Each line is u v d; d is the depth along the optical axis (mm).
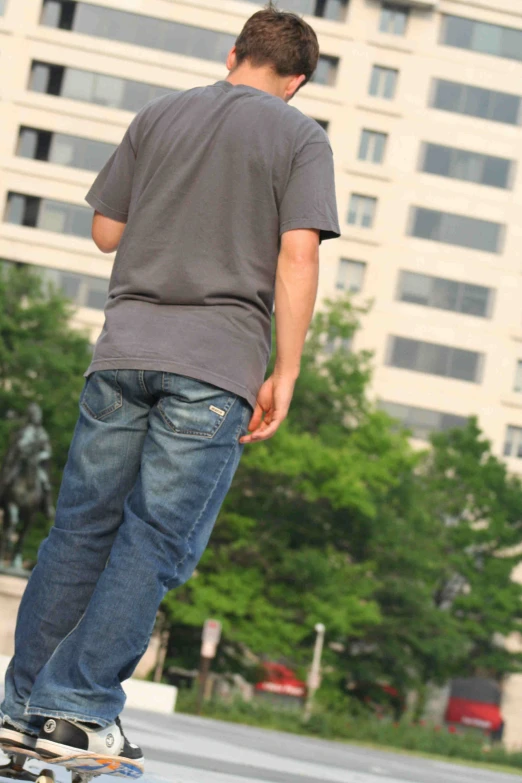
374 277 71750
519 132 74188
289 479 47188
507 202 73625
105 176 3920
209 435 3463
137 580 3389
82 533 3572
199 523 3539
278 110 3684
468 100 74062
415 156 73125
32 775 3566
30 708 3387
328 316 53875
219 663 50156
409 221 72562
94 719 3361
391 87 73688
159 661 49500
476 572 58781
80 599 3570
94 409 3580
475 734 48625
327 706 47031
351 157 72438
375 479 48281
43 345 52250
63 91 70375
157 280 3566
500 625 57594
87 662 3375
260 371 3594
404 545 52469
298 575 46844
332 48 73062
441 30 74312
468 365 72375
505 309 73000
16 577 29281
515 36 74875
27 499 29641
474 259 72938
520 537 59344
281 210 3607
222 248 3574
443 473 60688
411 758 32531
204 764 9359
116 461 3559
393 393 71250
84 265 69062
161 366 3443
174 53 71188
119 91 70688
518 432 72500
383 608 53188
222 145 3625
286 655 46750
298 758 15570
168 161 3664
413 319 71875
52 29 70188
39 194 69188
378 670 52906
